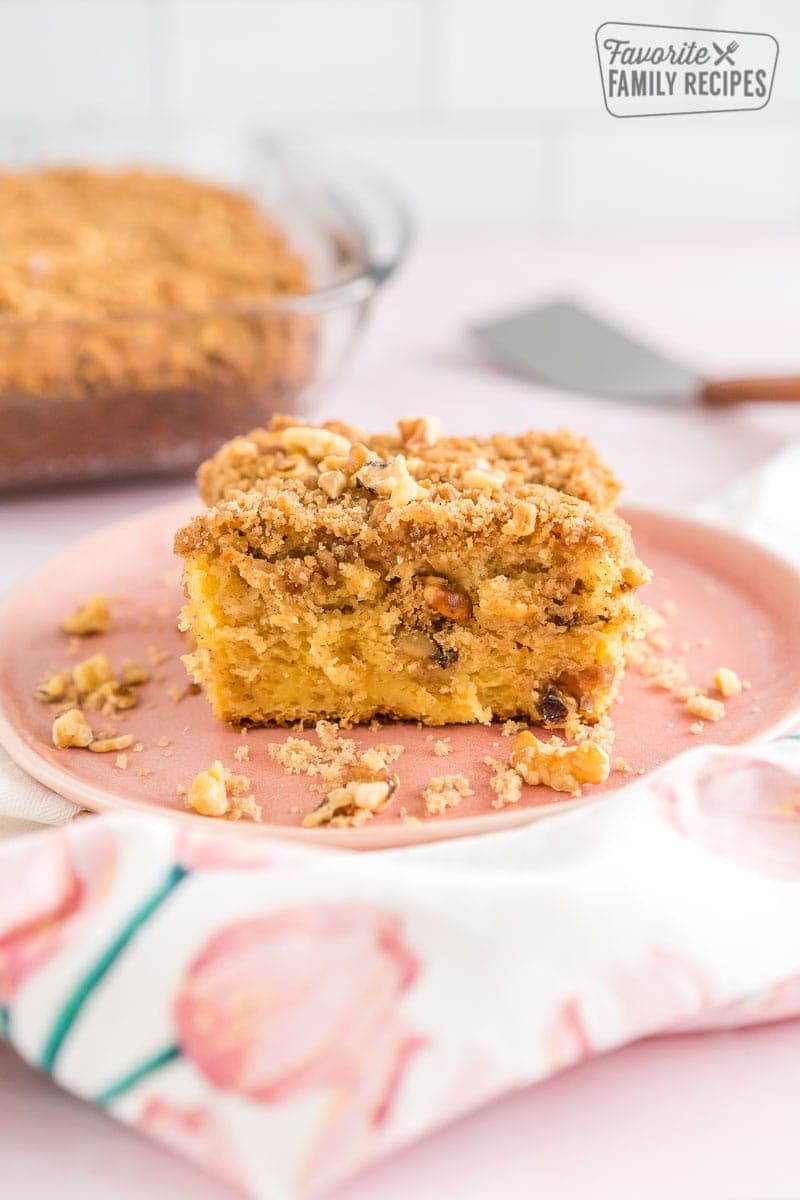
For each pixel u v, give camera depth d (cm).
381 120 89
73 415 59
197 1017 34
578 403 68
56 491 62
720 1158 34
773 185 94
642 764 42
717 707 44
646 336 75
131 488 62
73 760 43
